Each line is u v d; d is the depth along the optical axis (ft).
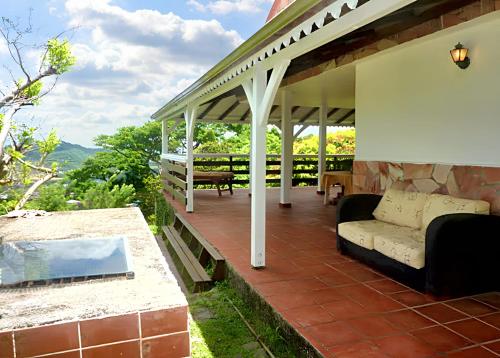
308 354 7.47
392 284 10.53
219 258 13.24
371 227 12.28
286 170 23.58
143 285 5.52
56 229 9.11
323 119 29.09
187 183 22.52
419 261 9.66
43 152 27.32
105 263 6.44
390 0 6.70
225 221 19.81
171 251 19.71
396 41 13.51
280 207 23.73
